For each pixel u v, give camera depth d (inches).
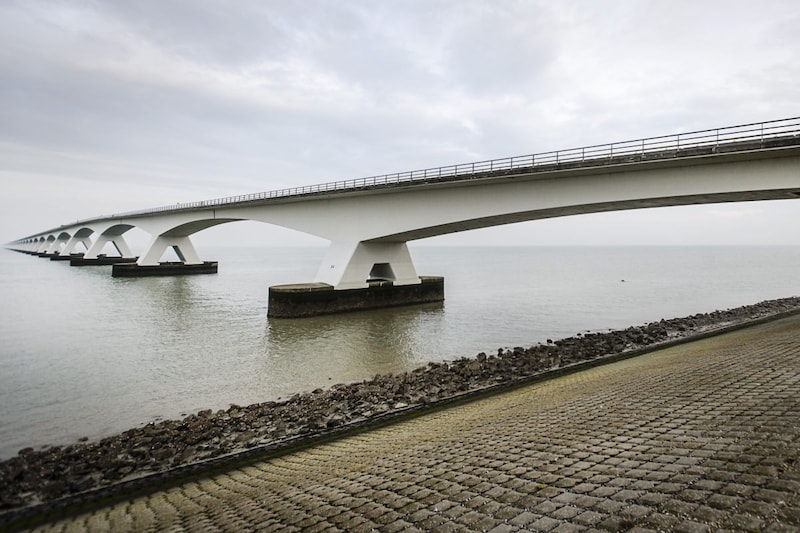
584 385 552.7
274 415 530.6
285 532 236.2
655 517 184.9
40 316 1282.0
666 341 916.0
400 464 326.3
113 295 1743.4
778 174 764.6
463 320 1229.1
